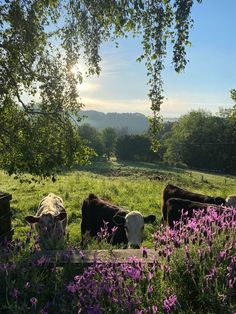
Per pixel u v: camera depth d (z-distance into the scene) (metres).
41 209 10.48
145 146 127.31
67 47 9.03
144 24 8.64
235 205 11.45
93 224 11.18
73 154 9.55
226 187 49.84
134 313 3.84
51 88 9.28
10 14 8.41
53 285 4.72
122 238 10.09
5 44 8.82
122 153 129.12
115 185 24.08
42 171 9.15
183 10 7.72
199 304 4.30
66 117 9.65
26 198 19.16
